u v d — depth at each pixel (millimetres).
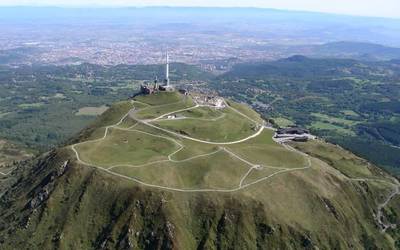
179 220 196500
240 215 198875
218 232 194750
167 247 187125
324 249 199625
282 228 198625
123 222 196250
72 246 193625
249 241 193375
